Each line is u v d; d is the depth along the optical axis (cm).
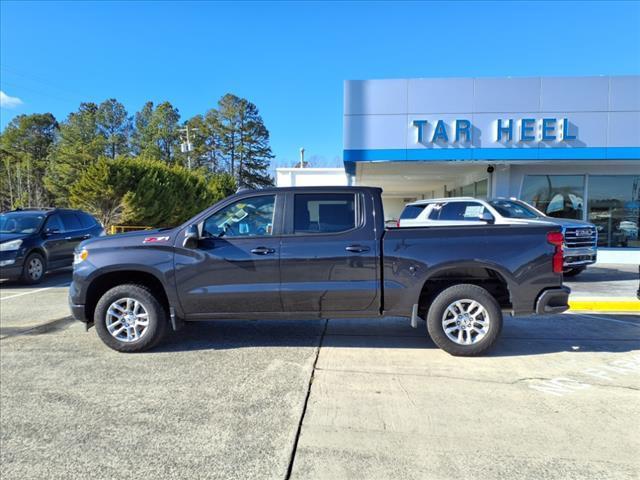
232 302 530
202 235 539
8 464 311
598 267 1377
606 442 336
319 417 375
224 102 7506
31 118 8425
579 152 1416
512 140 1429
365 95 1458
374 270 523
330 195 540
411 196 3750
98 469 305
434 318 527
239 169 7538
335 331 639
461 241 522
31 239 1086
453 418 373
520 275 518
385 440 339
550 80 1415
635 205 1562
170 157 7569
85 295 543
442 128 1441
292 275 525
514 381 453
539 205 1585
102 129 7444
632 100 1398
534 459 314
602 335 618
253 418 374
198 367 493
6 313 763
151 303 536
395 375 469
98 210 2991
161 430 355
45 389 436
